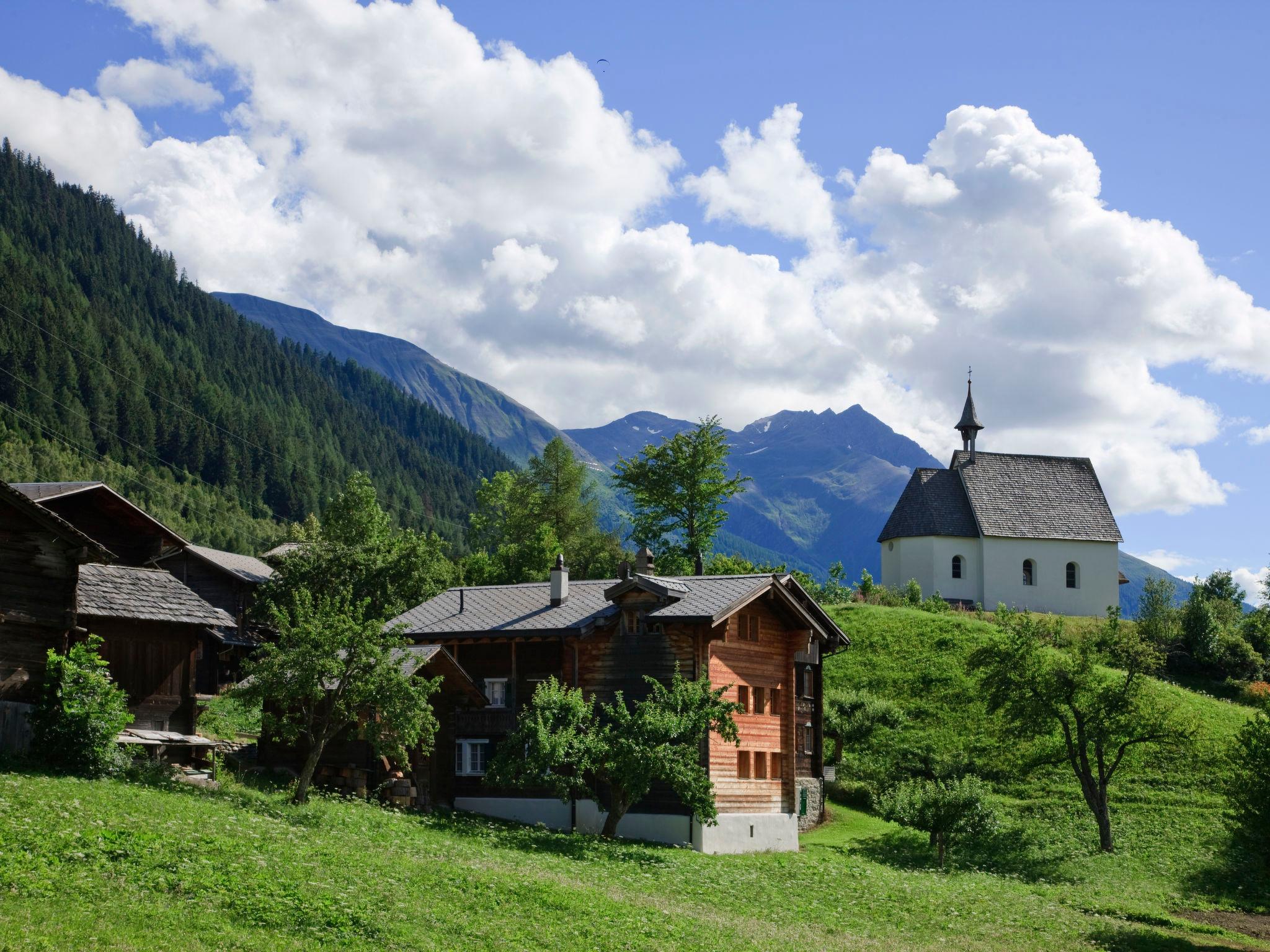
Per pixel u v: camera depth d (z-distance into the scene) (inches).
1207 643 3253.0
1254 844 1403.8
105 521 2204.7
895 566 3806.6
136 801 1065.5
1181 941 1322.6
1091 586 3732.8
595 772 1608.0
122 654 1457.9
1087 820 2190.0
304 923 795.4
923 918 1293.1
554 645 1836.9
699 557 3329.2
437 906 908.0
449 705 1811.0
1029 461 3912.4
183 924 746.2
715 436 3348.9
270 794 1403.8
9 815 903.1
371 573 2504.9
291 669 1354.6
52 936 675.4
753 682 1877.5
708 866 1440.7
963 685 2736.2
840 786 2352.4
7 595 1279.5
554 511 3983.8
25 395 6496.1
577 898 1023.6
